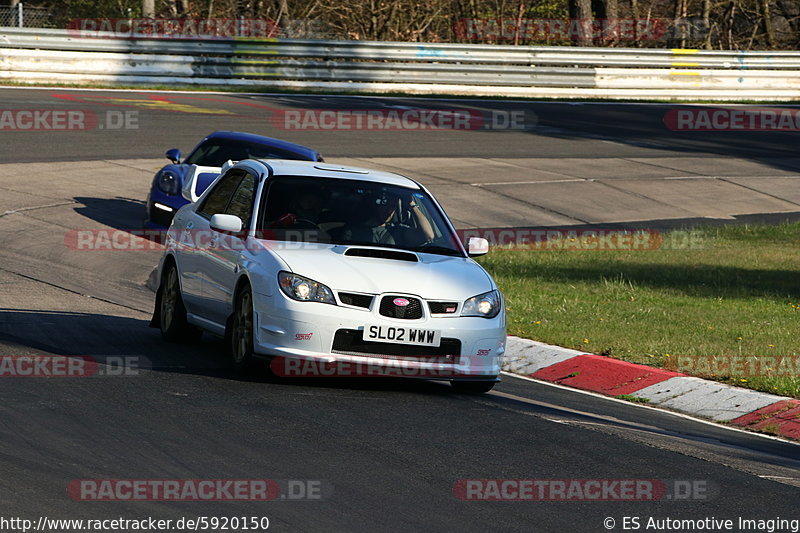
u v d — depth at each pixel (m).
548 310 41.22
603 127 103.38
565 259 55.16
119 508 16.67
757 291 47.47
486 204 70.81
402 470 19.72
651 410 28.53
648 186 80.62
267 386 26.25
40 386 24.50
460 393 27.91
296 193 29.16
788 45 167.25
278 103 98.75
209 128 83.25
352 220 28.77
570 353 33.88
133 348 30.59
